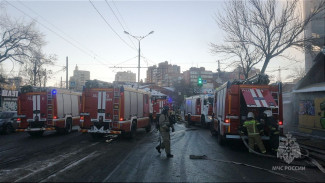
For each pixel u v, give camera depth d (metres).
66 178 6.38
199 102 23.69
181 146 11.77
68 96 17.36
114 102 13.11
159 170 7.24
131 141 13.17
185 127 23.66
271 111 10.09
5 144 12.22
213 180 6.37
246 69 22.75
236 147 11.56
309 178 6.73
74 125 18.12
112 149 10.66
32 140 13.74
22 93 15.47
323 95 15.93
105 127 13.34
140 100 15.93
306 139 14.83
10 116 18.41
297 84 19.08
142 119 16.23
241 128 10.28
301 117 18.59
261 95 10.19
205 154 9.81
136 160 8.52
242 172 7.18
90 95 13.37
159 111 26.48
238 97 10.62
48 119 15.38
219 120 12.47
